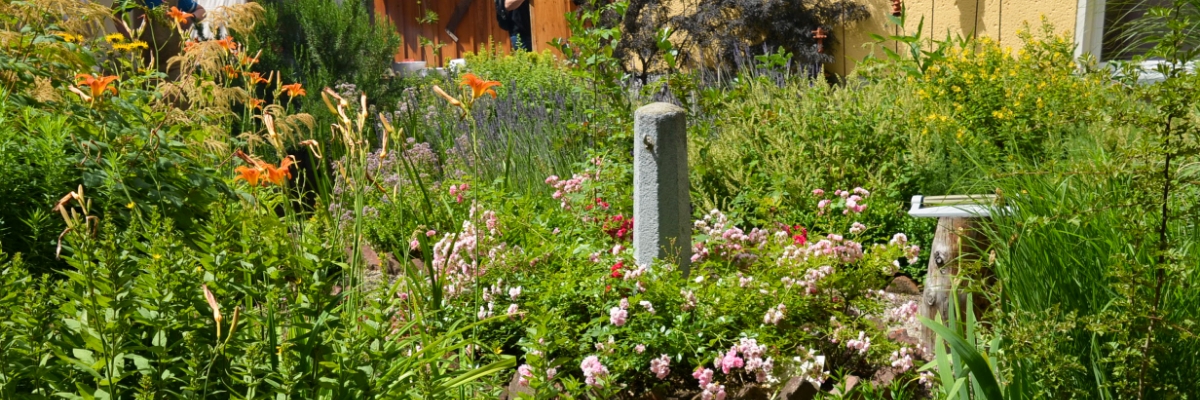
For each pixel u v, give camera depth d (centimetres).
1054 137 498
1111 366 241
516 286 379
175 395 228
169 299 232
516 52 1070
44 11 421
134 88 464
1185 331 220
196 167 366
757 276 365
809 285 352
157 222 249
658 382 342
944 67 632
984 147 531
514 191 579
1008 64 628
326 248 271
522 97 841
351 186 309
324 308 260
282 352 235
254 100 471
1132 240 243
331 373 243
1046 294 275
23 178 315
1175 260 218
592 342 337
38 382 218
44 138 332
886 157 545
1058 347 255
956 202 375
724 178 546
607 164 513
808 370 326
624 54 1067
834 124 559
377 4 1495
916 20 947
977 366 227
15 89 382
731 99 595
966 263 317
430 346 251
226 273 242
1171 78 215
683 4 1088
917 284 484
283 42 791
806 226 501
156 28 676
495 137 726
